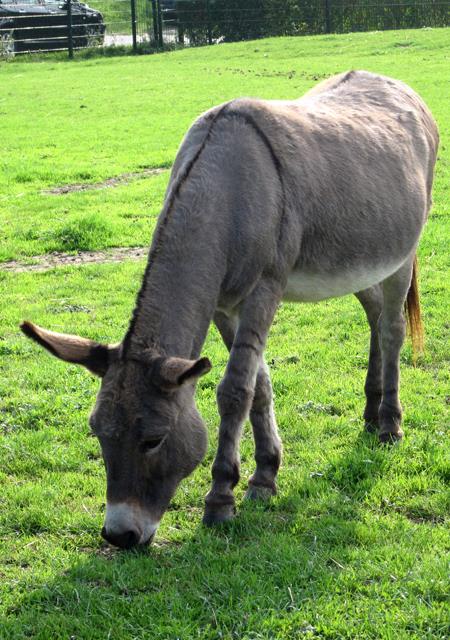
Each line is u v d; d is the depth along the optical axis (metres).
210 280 4.39
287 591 4.03
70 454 5.64
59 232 10.93
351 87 6.09
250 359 4.58
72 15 34.47
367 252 5.29
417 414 6.02
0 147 17.39
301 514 4.80
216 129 4.73
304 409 6.25
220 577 4.14
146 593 4.09
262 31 36.06
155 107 21.61
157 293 4.18
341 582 4.08
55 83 27.08
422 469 5.30
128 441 3.80
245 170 4.61
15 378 6.94
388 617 3.79
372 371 5.96
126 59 32.53
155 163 15.38
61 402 6.43
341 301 8.68
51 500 5.06
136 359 3.87
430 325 7.78
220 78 25.69
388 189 5.46
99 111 21.52
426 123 6.29
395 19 35.16
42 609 4.04
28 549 4.56
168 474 4.01
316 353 7.36
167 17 37.00
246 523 4.68
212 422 6.02
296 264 4.97
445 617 3.79
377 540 4.48
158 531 4.68
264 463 5.05
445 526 4.65
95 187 13.94
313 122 5.25
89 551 4.55
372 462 5.31
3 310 8.56
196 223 4.40
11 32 34.12
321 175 4.98
